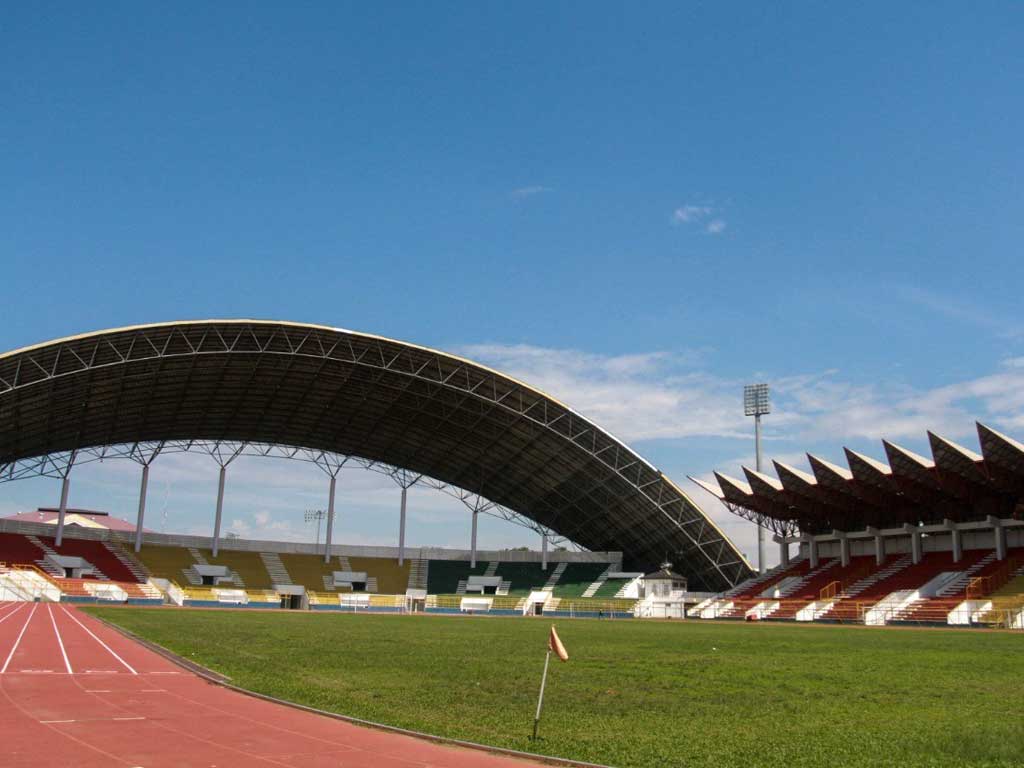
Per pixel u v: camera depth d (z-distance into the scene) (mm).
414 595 110250
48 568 91938
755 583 96750
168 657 27594
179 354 77625
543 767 12422
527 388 87125
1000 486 70688
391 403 95625
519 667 27406
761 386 105250
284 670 24172
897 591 76750
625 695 20609
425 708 17531
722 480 93938
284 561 112938
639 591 101812
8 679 20359
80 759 11977
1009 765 12867
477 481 115000
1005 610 63031
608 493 100750
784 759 13141
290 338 80062
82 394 83438
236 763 12031
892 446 74500
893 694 21391
